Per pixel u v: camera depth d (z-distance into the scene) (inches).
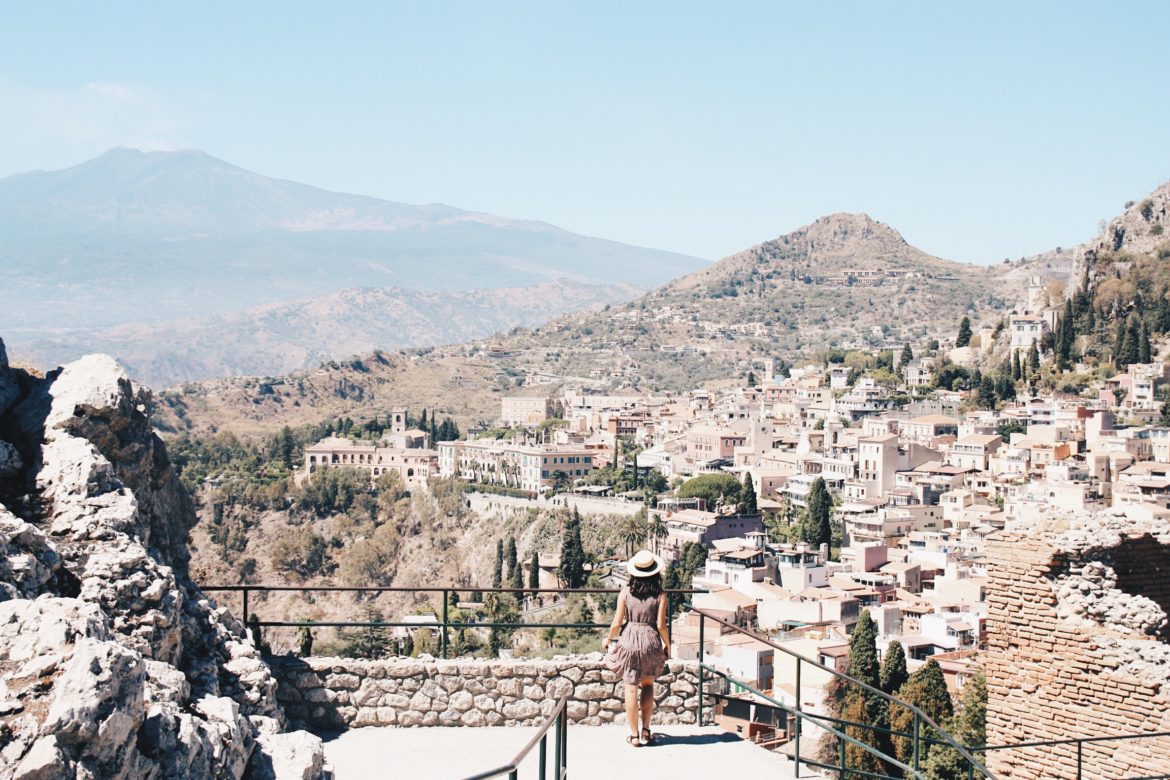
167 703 438.3
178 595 520.7
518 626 622.5
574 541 5457.7
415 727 598.2
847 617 4013.3
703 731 576.1
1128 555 814.5
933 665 2043.6
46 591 472.1
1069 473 6294.3
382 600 5093.5
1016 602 829.8
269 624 620.7
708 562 5142.7
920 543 5743.1
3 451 529.0
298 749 488.4
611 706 603.5
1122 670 772.6
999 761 834.8
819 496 6161.4
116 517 520.4
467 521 7682.1
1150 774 758.5
